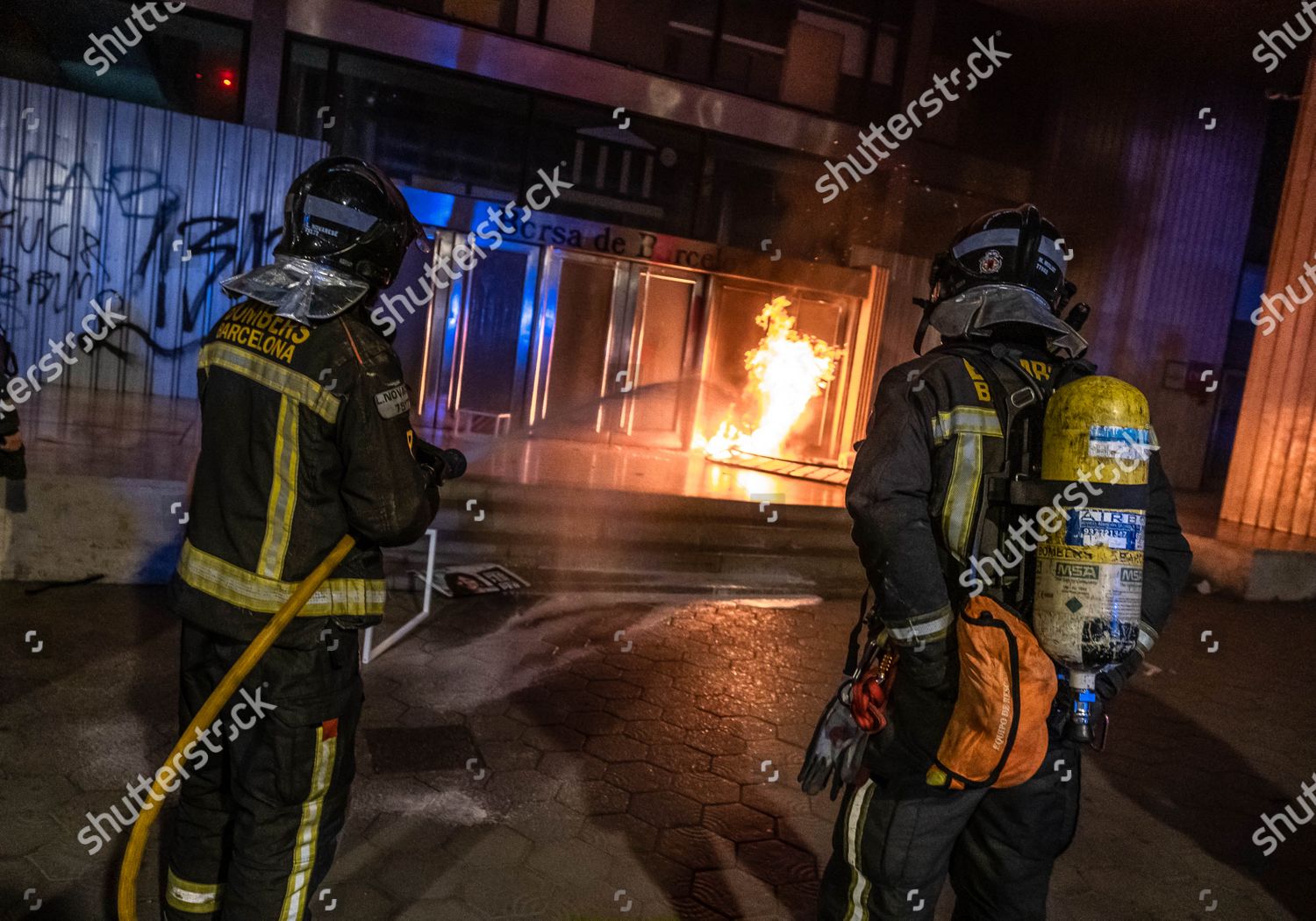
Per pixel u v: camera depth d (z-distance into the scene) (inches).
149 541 201.8
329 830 82.5
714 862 122.0
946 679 72.1
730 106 434.6
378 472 77.5
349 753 83.0
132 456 229.5
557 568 247.0
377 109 387.5
